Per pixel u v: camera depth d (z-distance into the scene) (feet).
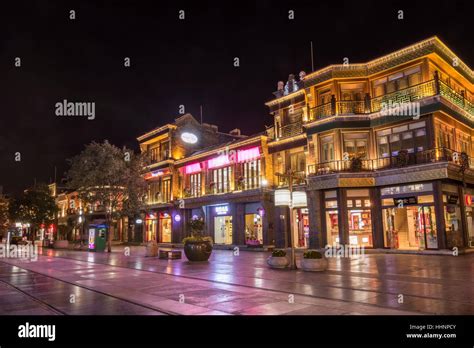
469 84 90.38
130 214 110.01
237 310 27.22
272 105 101.96
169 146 132.77
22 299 34.04
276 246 94.99
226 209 112.98
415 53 76.23
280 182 96.48
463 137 86.69
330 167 83.35
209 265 60.49
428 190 72.49
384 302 28.60
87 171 108.58
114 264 65.46
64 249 128.77
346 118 81.56
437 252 68.08
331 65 84.48
